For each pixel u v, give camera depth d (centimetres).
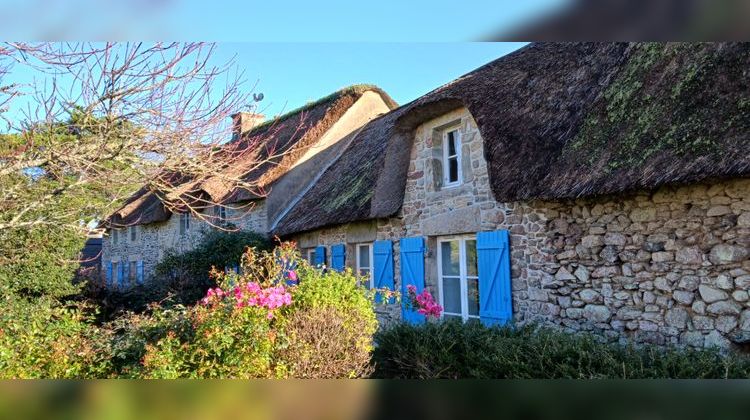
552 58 718
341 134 1416
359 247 1003
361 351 449
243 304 411
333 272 505
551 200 606
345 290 481
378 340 566
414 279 805
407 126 820
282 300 422
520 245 643
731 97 451
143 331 464
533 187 579
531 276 628
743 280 450
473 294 731
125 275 2050
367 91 1456
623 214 543
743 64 462
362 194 951
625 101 550
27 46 407
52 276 997
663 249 508
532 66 727
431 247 791
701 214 482
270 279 481
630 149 503
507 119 656
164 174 548
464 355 491
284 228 1182
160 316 492
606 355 403
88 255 2448
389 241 879
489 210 688
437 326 554
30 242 967
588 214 575
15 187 517
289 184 1327
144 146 482
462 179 751
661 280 508
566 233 593
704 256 477
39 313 516
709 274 473
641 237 526
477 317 719
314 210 1108
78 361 427
